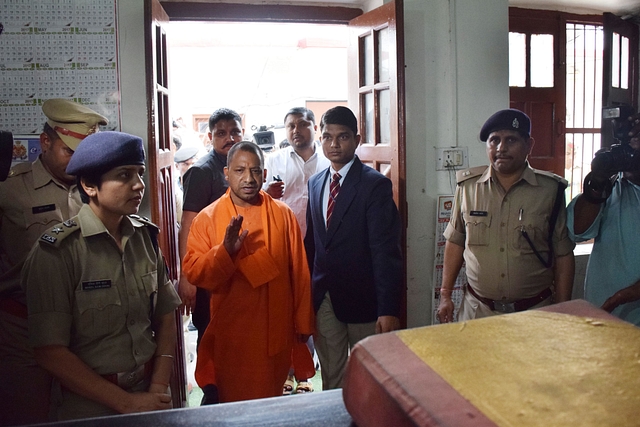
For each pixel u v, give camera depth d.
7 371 1.69
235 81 6.33
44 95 2.31
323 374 2.27
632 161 1.76
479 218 1.97
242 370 1.93
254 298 1.92
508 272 1.90
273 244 1.94
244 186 1.94
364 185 2.14
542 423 0.44
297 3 2.80
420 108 2.70
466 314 2.05
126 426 0.60
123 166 1.26
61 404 1.28
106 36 2.32
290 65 6.36
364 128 2.87
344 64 6.41
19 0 2.28
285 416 0.61
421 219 2.74
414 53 2.68
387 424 0.51
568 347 0.58
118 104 2.35
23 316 1.70
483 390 0.49
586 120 3.58
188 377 3.09
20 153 2.30
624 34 3.41
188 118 6.32
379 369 0.54
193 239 1.96
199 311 2.44
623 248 1.85
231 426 0.59
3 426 1.67
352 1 2.84
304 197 2.96
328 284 2.19
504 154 1.87
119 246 1.33
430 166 2.73
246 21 2.77
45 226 1.80
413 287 2.75
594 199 1.80
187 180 2.52
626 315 1.87
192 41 5.88
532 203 1.89
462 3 2.70
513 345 0.58
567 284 1.91
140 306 1.34
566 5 3.33
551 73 3.40
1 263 1.86
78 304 1.26
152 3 2.20
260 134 3.73
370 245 2.12
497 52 2.77
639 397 0.48
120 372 1.29
